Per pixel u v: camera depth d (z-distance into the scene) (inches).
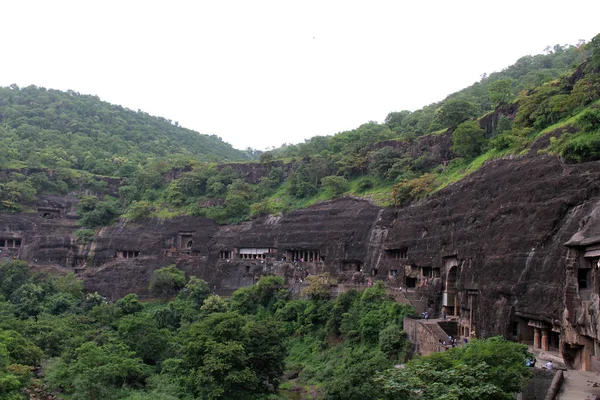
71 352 2314.2
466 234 2215.8
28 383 2048.5
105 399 1980.8
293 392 2241.6
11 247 4141.2
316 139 5147.6
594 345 1403.8
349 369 1696.6
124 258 4183.1
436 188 2854.3
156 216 4451.3
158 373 2306.8
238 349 1873.8
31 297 3280.0
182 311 3181.6
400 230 2913.4
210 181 4552.2
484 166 2456.9
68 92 7529.5
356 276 3056.1
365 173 3880.4
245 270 3774.6
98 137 6259.8
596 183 1608.0
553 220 1675.7
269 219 3949.3
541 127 2384.4
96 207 4581.7
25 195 4397.1
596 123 1839.3
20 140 5472.4
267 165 4680.1
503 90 3191.4
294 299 3191.4
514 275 1777.8
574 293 1449.3
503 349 1284.4
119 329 2544.3
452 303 2349.9
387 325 2390.5
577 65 2664.9
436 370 1215.6
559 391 1191.6
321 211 3663.9
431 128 3841.0
